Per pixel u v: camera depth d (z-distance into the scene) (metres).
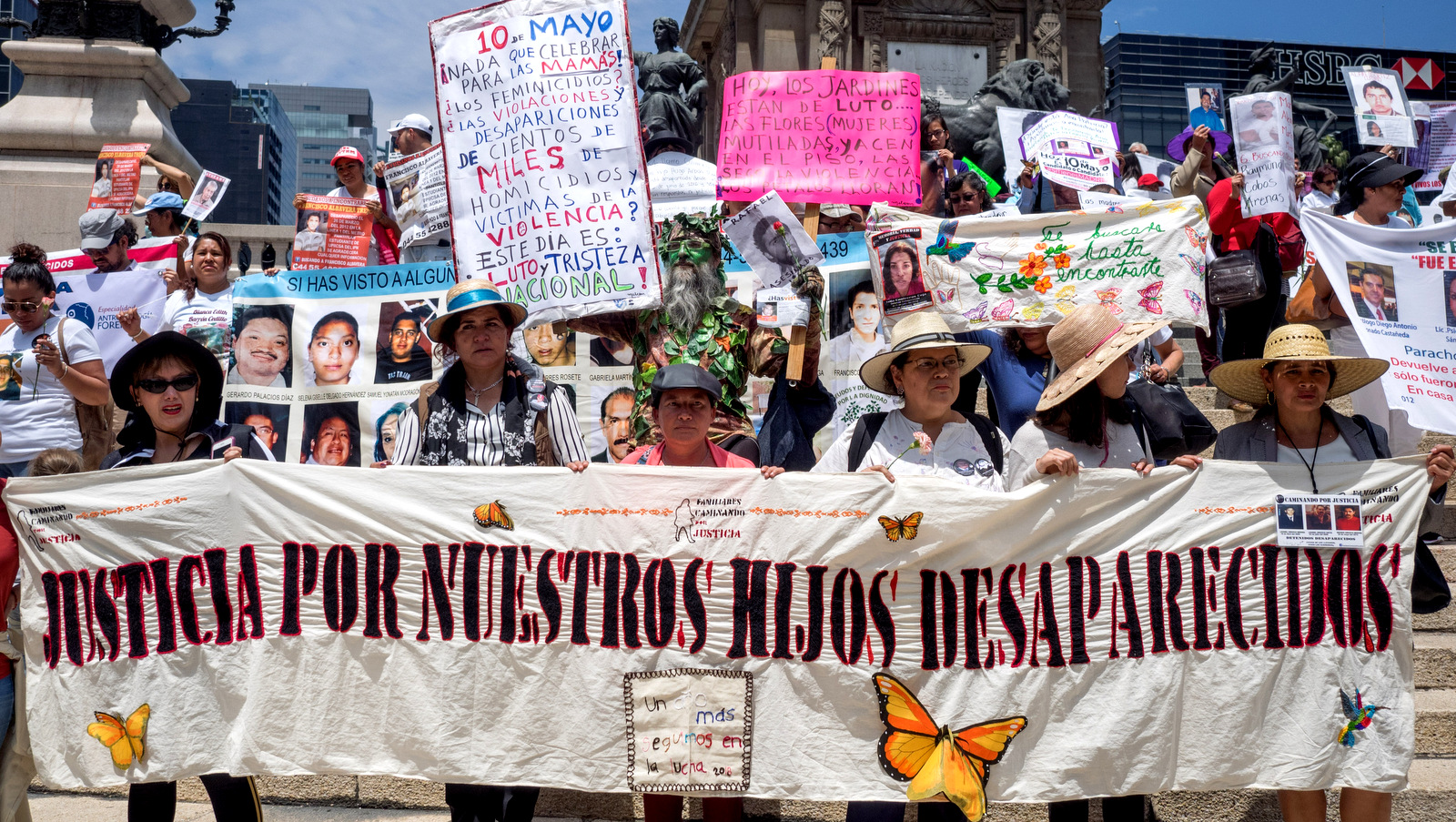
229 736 3.48
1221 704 3.45
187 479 3.55
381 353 5.48
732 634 3.45
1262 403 3.89
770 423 4.45
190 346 3.67
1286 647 3.48
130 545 3.53
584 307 4.33
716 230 4.48
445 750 3.44
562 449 3.82
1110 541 3.49
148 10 10.43
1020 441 3.68
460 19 4.53
